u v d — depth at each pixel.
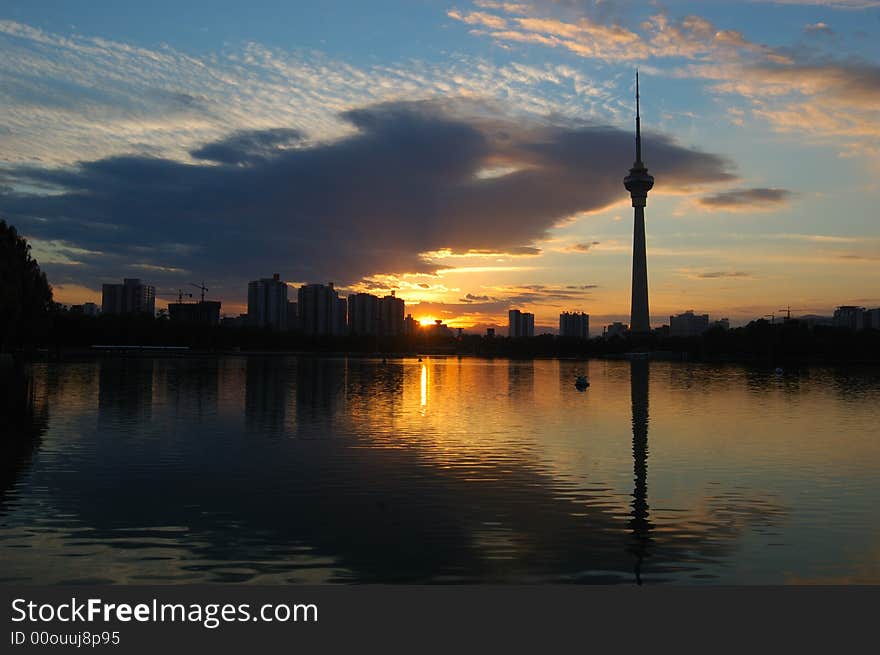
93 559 19.69
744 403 71.56
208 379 97.00
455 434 45.00
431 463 34.22
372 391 83.19
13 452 35.69
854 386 101.94
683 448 39.75
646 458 36.25
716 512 25.16
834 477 31.52
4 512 24.11
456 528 22.88
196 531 22.22
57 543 20.92
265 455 35.78
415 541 21.50
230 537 21.67
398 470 32.31
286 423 49.12
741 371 166.88
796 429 48.88
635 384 108.56
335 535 21.97
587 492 28.20
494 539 21.78
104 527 22.50
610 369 185.50
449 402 70.75
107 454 35.38
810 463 35.03
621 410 63.16
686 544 21.44
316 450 37.66
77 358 175.38
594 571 19.22
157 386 81.12
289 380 99.81
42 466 32.09
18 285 84.62
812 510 25.50
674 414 59.47
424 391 87.00
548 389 94.81
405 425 49.62
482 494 27.67
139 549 20.52
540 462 34.81
